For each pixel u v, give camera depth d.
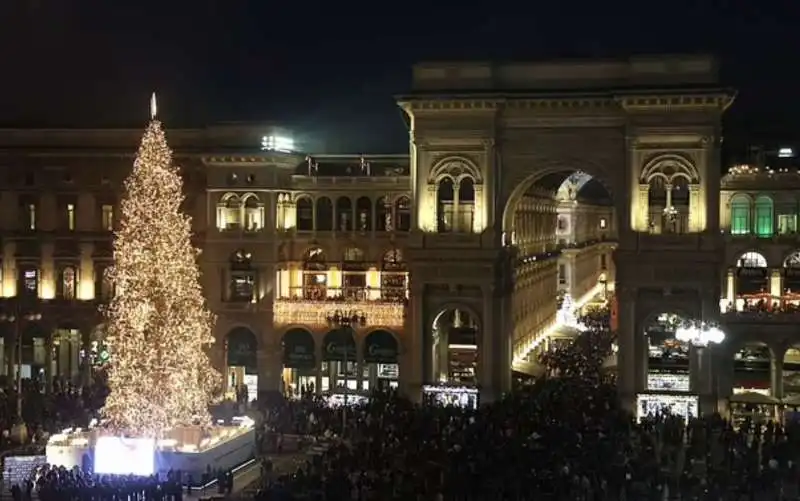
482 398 95.62
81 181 109.00
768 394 93.19
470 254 96.31
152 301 73.06
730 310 95.62
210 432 76.31
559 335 135.62
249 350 105.50
